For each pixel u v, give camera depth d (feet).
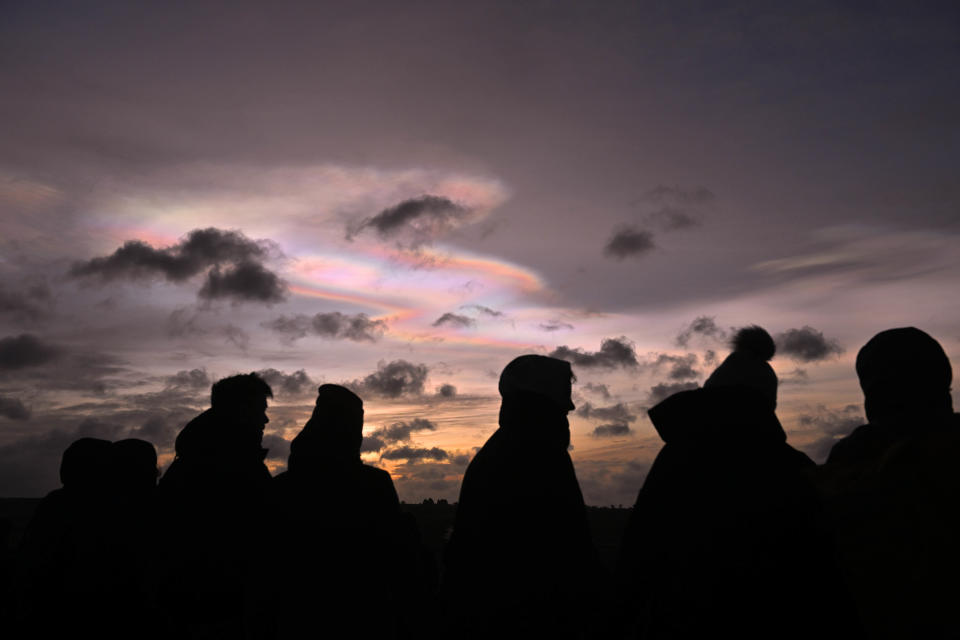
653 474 8.72
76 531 15.66
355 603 12.76
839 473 8.43
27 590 15.38
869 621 7.36
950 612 6.90
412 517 14.21
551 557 10.87
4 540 19.20
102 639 15.29
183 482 14.78
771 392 10.14
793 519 7.65
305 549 12.96
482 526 11.31
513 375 12.26
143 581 15.35
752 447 8.25
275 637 12.68
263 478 15.30
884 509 7.49
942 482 7.20
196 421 15.76
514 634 10.61
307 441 14.05
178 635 14.28
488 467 11.75
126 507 16.34
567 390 12.23
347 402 14.51
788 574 7.55
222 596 13.99
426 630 13.28
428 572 13.80
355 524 13.16
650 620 8.21
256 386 16.10
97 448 16.61
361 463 14.33
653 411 9.02
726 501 7.96
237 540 14.39
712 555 7.79
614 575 8.76
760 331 10.46
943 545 7.07
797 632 7.38
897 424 8.03
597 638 8.91
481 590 11.03
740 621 7.56
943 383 7.95
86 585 15.38
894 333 8.30
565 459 11.69
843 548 7.63
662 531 8.32
